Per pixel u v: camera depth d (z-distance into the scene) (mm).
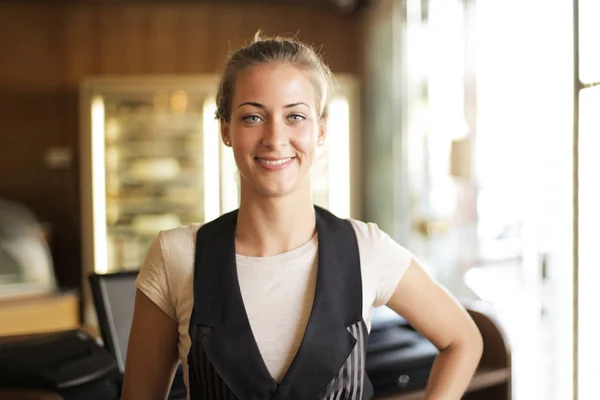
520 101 3014
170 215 5238
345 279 1058
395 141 4867
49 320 3408
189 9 5477
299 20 5621
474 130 3531
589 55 2379
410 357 1769
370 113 5477
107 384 1578
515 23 3053
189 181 5203
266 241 1060
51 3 5344
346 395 1046
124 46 5438
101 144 4969
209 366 1015
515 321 3135
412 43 4496
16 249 4023
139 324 1094
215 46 5523
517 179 3076
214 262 1053
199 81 4965
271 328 1027
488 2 3348
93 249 4984
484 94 3418
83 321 5012
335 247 1068
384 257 1087
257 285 1042
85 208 4945
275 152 998
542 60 2781
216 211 5160
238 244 1072
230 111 1048
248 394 1003
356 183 5348
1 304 3346
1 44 5332
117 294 1755
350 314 1048
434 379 1149
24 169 5422
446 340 1151
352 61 5711
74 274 5492
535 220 2910
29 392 1435
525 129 2973
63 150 5438
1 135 5383
